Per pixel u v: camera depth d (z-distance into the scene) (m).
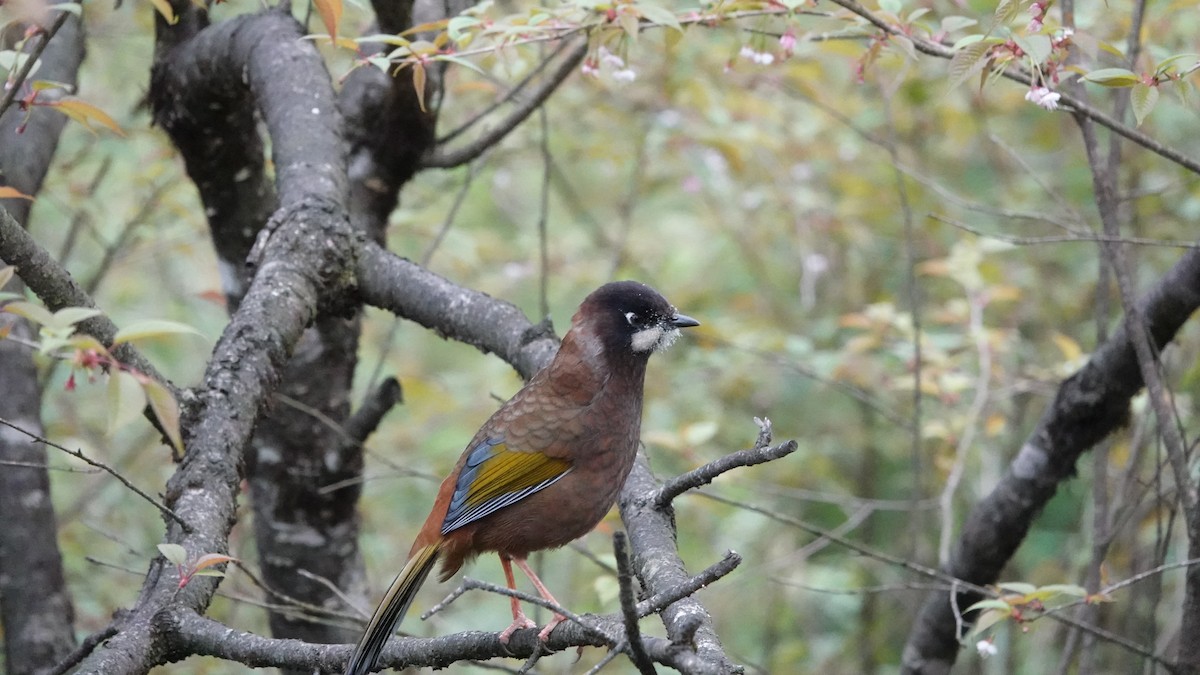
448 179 14.99
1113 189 9.94
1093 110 8.18
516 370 8.72
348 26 13.09
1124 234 14.87
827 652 17.05
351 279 9.01
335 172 9.27
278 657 6.24
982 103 14.66
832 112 13.55
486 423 8.15
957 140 16.16
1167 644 12.46
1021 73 8.77
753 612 17.33
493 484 7.80
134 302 17.67
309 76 9.73
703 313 16.81
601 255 17.97
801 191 16.02
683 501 13.38
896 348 13.59
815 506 17.72
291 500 11.61
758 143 15.23
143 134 13.49
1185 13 12.28
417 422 16.94
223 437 7.37
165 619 6.40
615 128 15.66
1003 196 17.08
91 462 6.30
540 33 9.01
